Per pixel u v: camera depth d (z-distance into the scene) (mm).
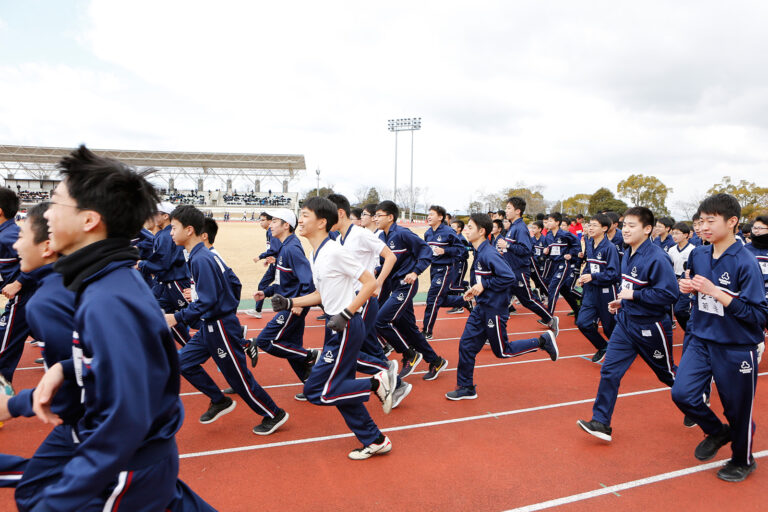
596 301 5840
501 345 4465
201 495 2967
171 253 5680
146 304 1434
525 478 3230
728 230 3104
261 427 3807
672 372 4016
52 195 1485
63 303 1647
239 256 17688
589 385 5148
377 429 3424
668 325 3865
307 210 3256
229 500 2922
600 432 3588
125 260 1471
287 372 5516
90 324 1323
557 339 7277
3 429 3836
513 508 2889
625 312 3910
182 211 3432
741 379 3080
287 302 3293
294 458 3467
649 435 3928
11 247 3840
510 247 7484
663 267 3672
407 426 4051
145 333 1409
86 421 1477
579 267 8500
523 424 4125
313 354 4605
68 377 1553
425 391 4934
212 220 4242
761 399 4742
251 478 3182
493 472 3305
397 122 45531
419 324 8227
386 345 6332
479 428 4031
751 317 2955
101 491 1411
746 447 3182
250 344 4480
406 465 3387
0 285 3893
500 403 4602
